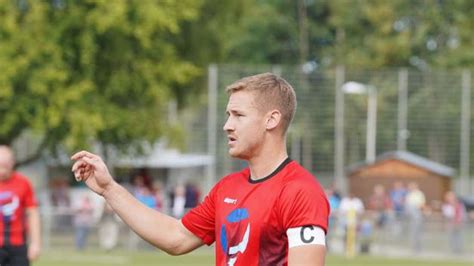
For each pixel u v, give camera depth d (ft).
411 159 282.15
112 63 240.53
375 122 295.48
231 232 37.35
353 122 294.87
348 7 463.01
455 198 223.10
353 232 205.67
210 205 39.81
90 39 229.25
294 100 38.01
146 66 240.12
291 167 37.40
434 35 456.86
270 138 37.60
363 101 293.64
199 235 40.19
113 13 225.56
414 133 297.33
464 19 451.53
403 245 211.41
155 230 40.04
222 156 284.00
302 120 293.23
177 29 233.35
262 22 458.50
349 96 294.66
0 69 222.07
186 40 266.77
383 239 212.02
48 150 251.19
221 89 281.33
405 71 296.92
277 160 37.60
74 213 197.77
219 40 273.33
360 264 179.63
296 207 35.99
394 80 298.97
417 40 445.78
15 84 229.66
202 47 269.85
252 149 37.55
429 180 282.15
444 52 448.65
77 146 228.22
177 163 300.81
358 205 223.10
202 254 199.52
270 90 37.52
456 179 295.48
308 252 35.42
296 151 293.02
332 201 226.38
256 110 37.40
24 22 233.76
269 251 36.52
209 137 283.59
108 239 197.26
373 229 212.23
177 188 219.82
